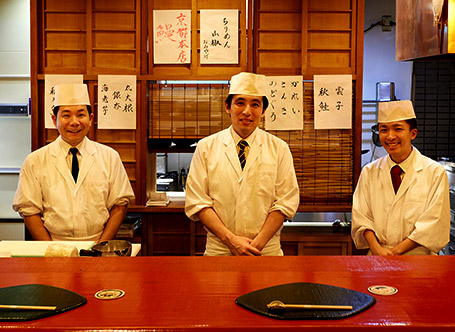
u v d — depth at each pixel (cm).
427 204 263
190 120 372
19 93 507
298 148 369
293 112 363
